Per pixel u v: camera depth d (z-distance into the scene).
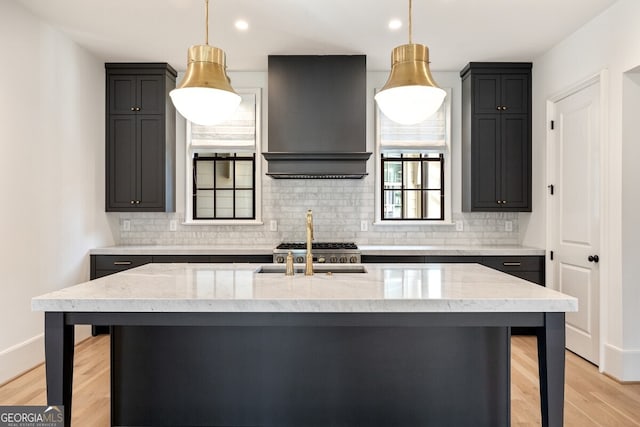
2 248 3.16
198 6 3.36
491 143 4.59
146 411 2.31
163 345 2.31
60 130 3.83
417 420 2.29
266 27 3.75
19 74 3.31
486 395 2.30
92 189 4.37
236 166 4.99
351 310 1.81
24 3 3.30
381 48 4.23
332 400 2.29
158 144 4.60
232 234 4.89
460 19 3.58
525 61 4.56
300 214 4.87
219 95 2.06
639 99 3.16
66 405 1.91
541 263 4.29
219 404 2.30
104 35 3.91
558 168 4.11
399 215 4.97
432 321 1.85
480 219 4.89
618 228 3.21
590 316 3.57
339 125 4.40
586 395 2.93
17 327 3.30
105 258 4.32
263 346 2.29
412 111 2.07
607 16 3.35
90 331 4.31
